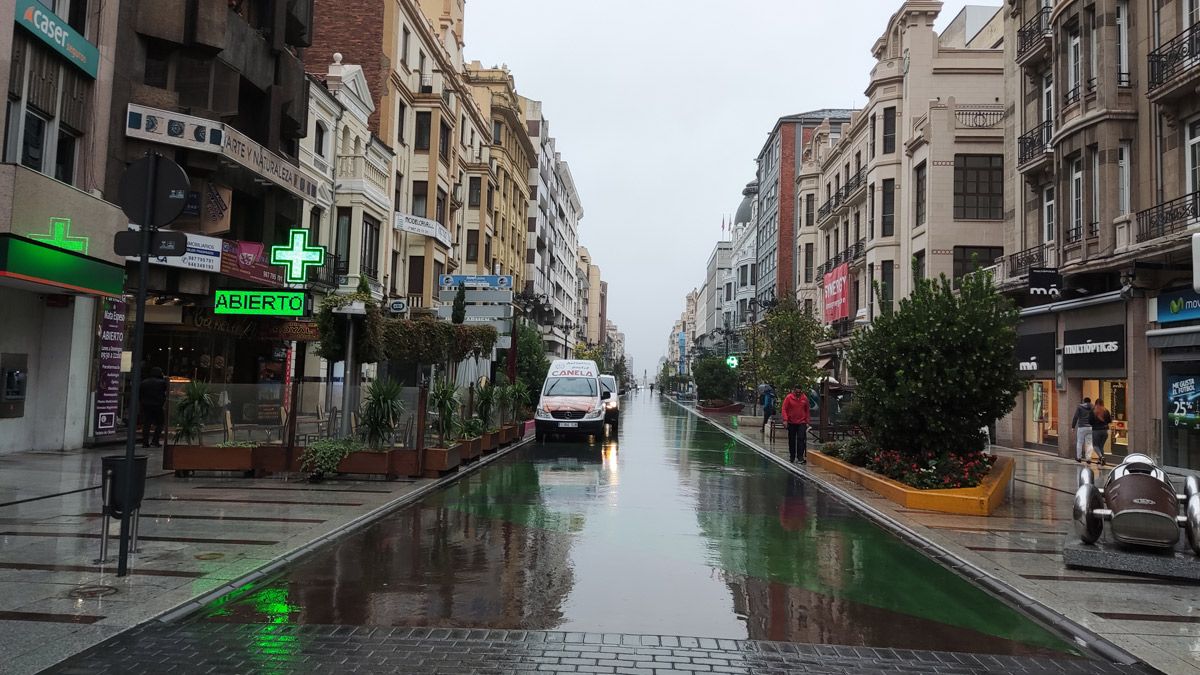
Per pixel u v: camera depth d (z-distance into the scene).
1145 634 5.66
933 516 10.80
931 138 30.52
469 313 23.86
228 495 11.22
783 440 25.00
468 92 43.78
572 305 102.50
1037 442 23.69
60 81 14.70
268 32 20.88
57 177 14.89
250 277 20.03
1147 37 18.14
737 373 48.50
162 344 21.30
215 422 13.29
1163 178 17.56
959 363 12.54
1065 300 21.20
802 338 30.02
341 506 10.44
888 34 37.44
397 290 33.34
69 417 15.74
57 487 11.09
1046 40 22.09
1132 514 8.19
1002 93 33.56
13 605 5.67
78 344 15.95
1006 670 4.95
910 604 6.46
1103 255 18.58
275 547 7.80
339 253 27.75
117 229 15.38
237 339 23.52
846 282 41.00
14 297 14.75
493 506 11.09
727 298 99.56
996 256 30.11
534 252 67.62
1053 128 21.48
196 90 17.78
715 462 18.25
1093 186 19.30
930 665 5.01
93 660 4.69
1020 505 12.14
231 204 20.39
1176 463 16.98
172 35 17.25
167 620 5.48
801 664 4.96
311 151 25.61
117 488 6.61
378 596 6.30
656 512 10.91
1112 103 18.59
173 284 17.81
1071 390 21.28
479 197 46.12
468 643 5.19
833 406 24.62
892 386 13.21
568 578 7.04
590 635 5.43
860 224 40.00
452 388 15.22
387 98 32.00
